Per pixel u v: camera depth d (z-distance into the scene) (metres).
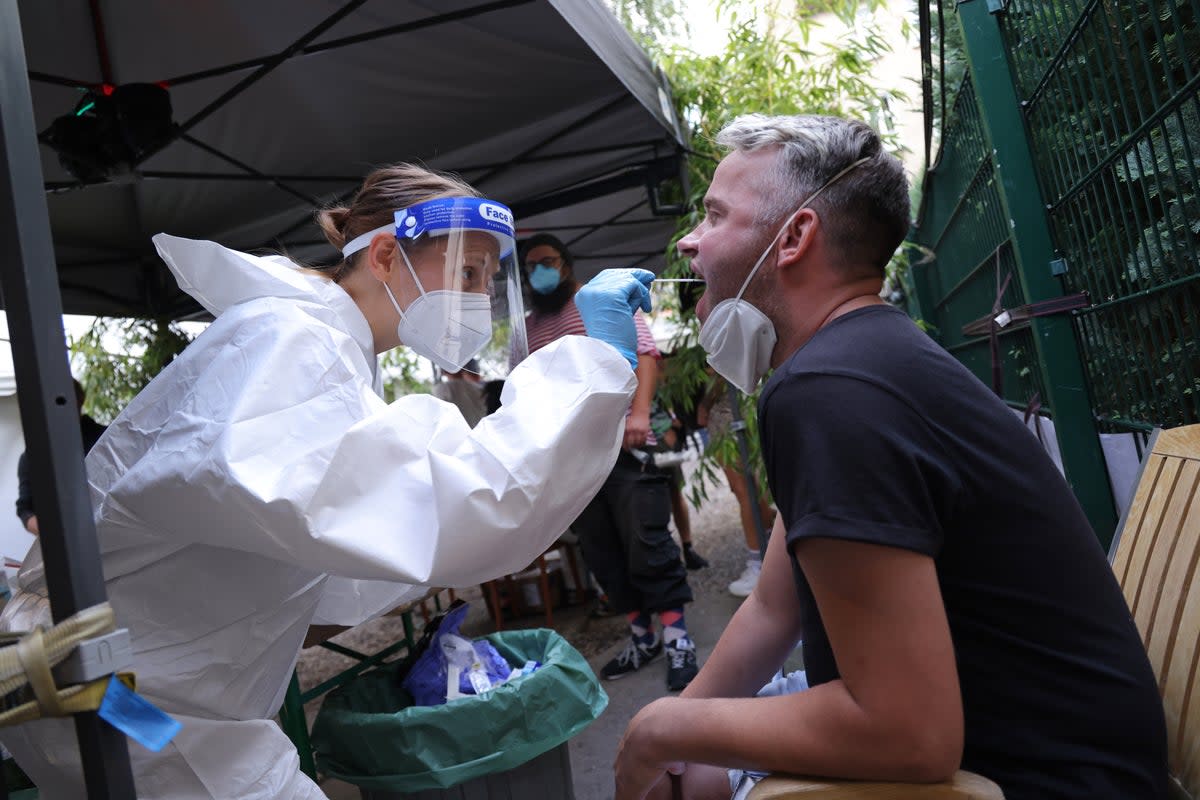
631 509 3.35
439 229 1.41
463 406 4.34
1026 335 2.81
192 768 1.25
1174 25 1.43
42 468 0.78
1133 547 1.38
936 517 0.94
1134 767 0.97
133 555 1.23
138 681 1.20
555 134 4.19
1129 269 1.83
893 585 0.90
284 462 1.08
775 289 1.19
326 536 1.08
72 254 4.53
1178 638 1.16
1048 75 2.09
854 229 1.15
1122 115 1.72
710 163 4.54
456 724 1.84
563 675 1.99
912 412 0.96
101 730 0.80
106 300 4.88
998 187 2.40
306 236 4.79
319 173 4.19
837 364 0.99
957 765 0.91
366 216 1.48
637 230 6.44
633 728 1.11
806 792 0.95
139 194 4.04
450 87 3.62
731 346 1.25
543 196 4.80
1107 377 2.15
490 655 2.25
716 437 4.41
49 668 0.76
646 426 3.27
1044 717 0.99
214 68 3.24
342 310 1.40
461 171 4.39
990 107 2.36
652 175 4.53
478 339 1.51
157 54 3.11
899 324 1.07
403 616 2.69
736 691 1.40
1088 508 2.28
